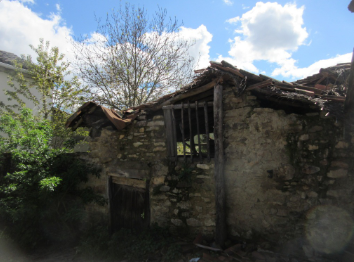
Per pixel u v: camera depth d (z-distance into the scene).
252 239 4.31
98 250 4.91
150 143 5.46
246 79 4.29
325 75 5.69
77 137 11.40
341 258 3.69
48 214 5.64
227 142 4.59
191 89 4.91
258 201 4.30
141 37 11.26
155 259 4.43
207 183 4.75
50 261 4.98
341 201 3.79
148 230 5.18
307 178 4.03
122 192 5.90
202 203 4.79
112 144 5.95
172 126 5.17
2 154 6.42
